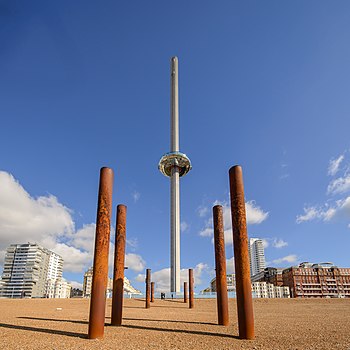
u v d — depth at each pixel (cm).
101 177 1218
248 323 1066
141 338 1079
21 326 1370
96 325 1065
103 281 1109
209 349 882
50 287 15412
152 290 4125
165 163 8519
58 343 961
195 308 3114
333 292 11700
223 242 1572
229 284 12300
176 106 9075
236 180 1209
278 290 11762
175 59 9606
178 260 7225
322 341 998
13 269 15050
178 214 7731
